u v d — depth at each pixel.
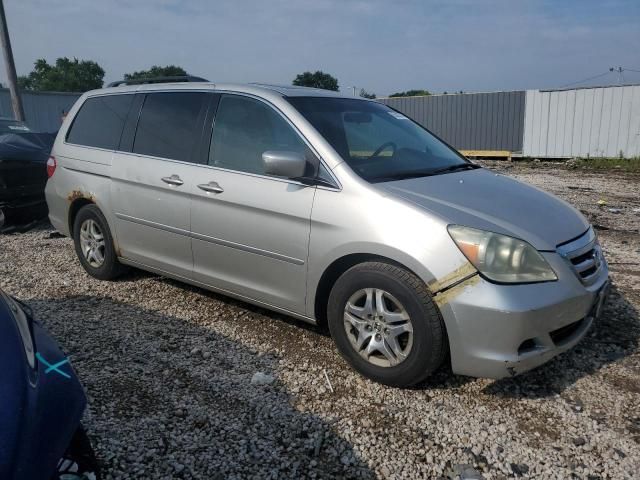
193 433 2.97
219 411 3.18
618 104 18.92
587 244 3.50
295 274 3.71
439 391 3.41
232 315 4.54
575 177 14.91
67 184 5.38
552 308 3.08
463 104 22.48
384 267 3.30
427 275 3.12
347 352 3.56
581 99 19.66
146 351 3.89
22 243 6.98
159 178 4.46
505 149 21.80
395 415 3.17
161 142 4.60
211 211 4.11
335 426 3.06
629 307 4.70
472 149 22.55
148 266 4.82
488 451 2.87
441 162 4.29
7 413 1.74
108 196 4.95
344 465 2.76
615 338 4.12
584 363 3.76
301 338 4.12
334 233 3.46
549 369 3.67
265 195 3.78
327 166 3.60
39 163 7.64
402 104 24.16
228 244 4.05
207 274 4.30
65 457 2.06
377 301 3.36
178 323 4.38
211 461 2.76
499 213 3.36
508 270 3.06
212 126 4.29
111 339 4.07
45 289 5.15
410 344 3.26
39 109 28.94
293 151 3.79
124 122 4.98
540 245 3.18
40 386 1.92
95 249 5.30
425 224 3.19
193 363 3.73
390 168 3.81
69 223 5.53
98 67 74.06
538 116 20.69
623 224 8.20
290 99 4.02
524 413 3.20
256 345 4.01
